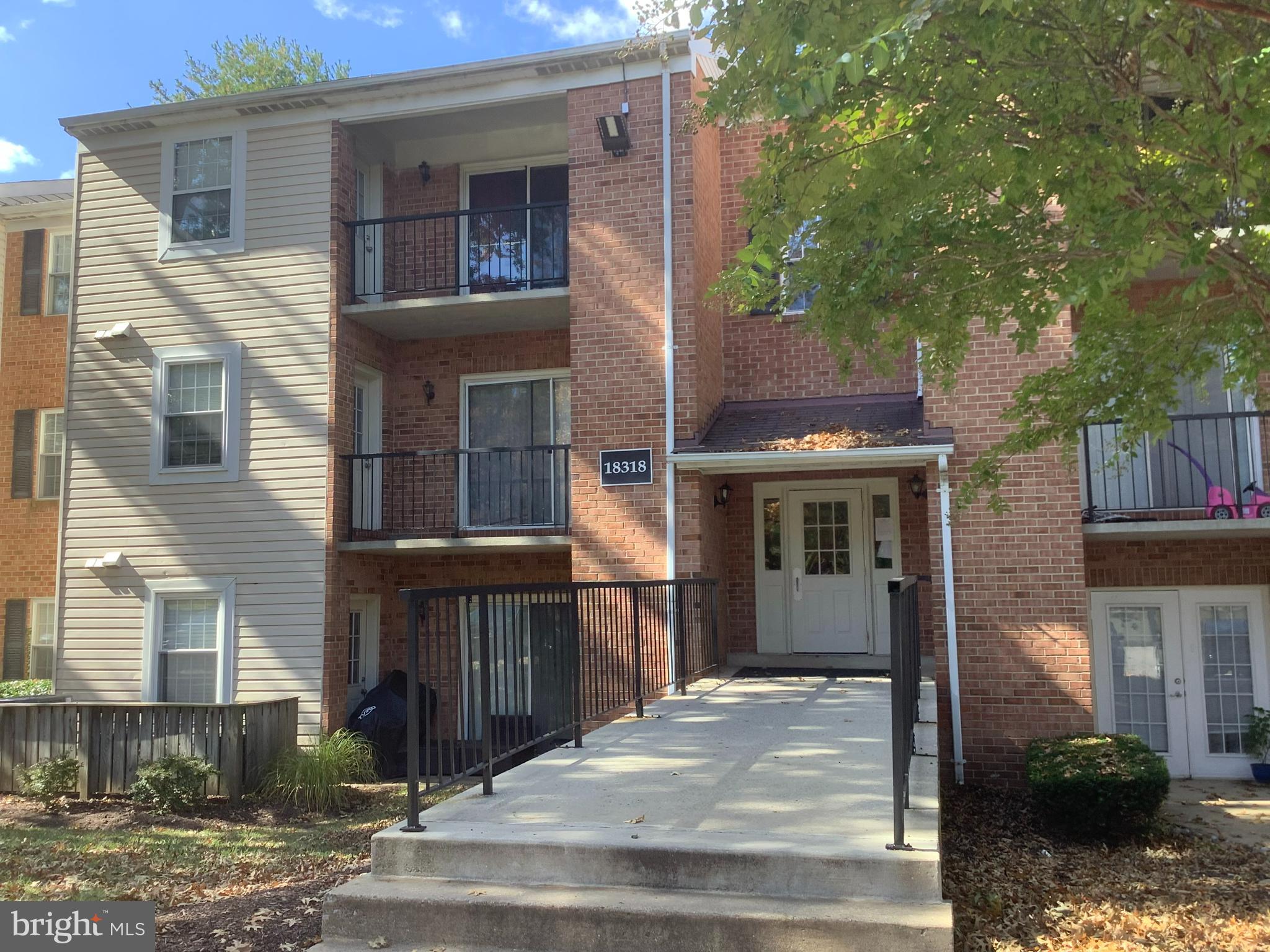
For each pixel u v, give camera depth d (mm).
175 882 6676
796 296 7223
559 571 12172
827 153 6047
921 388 10375
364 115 11820
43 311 15695
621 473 10703
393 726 11000
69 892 6223
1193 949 5023
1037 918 5508
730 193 12703
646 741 6574
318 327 11648
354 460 12070
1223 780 10852
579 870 4105
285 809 9367
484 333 12570
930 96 5633
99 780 10016
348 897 4008
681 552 10508
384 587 12594
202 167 12312
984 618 9883
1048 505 9828
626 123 11031
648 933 3734
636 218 10984
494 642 5332
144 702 11688
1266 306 5883
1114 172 5457
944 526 9945
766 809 4699
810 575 11992
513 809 4754
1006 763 9719
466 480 12438
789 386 12188
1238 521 9805
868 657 11508
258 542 11562
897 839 3998
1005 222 6480
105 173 12562
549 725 5965
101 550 12023
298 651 11297
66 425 12289
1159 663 11250
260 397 11734
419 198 12898
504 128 12516
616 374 10852
